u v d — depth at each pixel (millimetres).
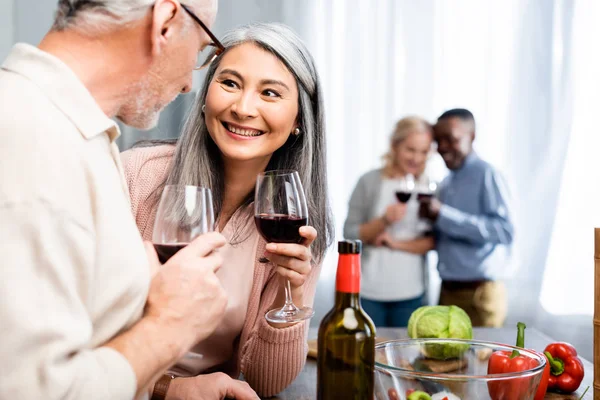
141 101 1052
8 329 777
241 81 1520
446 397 1026
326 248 1730
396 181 3600
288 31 1576
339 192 4363
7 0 3992
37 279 799
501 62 4438
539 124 4461
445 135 3559
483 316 3520
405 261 3541
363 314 995
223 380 1421
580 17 4422
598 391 1236
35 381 787
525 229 4484
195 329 997
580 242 4461
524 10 4418
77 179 860
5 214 793
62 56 949
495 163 4477
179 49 1027
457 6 4391
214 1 1071
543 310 4473
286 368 1547
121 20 946
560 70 4449
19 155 815
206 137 1630
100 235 899
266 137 1553
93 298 902
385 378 1062
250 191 1691
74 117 895
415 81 4391
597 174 4445
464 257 3512
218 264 1037
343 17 4332
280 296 1643
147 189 1642
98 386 848
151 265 1070
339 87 4348
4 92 858
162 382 1419
